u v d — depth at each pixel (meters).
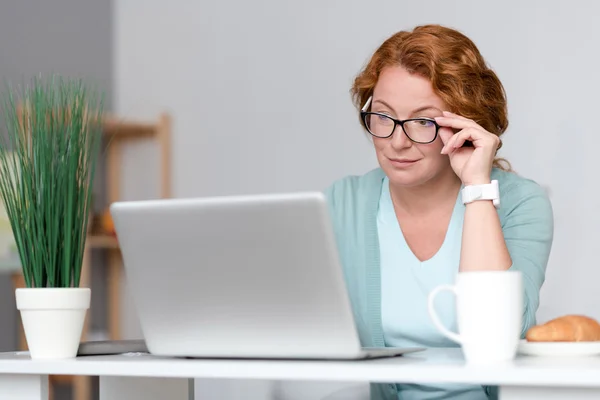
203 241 1.25
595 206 4.00
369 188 2.15
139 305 1.33
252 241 1.22
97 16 5.22
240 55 4.88
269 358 1.31
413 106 1.80
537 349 1.35
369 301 2.03
